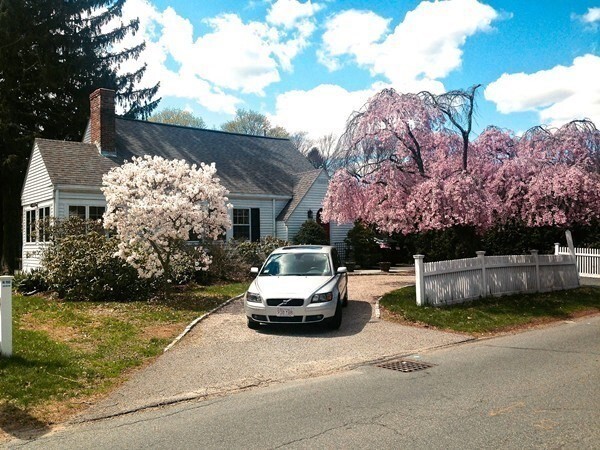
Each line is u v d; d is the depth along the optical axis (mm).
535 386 6270
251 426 5062
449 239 22328
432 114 13914
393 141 14648
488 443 4457
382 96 14164
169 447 4570
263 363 7672
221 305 12742
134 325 10188
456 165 14562
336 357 8055
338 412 5414
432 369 7324
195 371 7238
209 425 5129
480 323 10969
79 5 29391
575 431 4711
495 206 13062
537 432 4699
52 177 18172
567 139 15008
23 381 6359
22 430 5094
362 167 14938
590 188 13773
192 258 15633
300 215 24453
